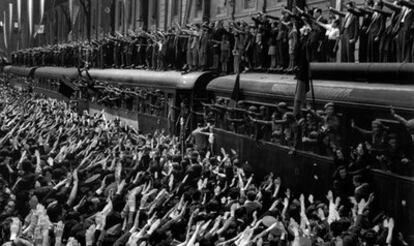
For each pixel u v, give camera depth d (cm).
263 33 3041
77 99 5303
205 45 3509
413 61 1944
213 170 2152
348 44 2281
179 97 3431
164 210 1533
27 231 1242
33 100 5262
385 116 1748
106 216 1334
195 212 1434
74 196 1560
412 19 1948
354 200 1720
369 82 1950
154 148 2709
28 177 1734
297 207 1623
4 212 1462
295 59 2584
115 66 5444
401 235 1567
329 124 1939
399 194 1644
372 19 2156
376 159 1778
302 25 2698
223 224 1379
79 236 1230
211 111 2967
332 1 2888
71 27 8619
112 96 4656
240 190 1811
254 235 1369
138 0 6072
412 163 1636
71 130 3075
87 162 2172
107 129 3238
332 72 2117
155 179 2003
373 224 1642
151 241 1266
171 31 4278
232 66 3394
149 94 3894
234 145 2653
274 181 2117
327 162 1959
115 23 7025
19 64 9800
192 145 2959
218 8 4328
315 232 1397
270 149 2341
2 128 3036
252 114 2475
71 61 7038
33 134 2838
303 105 2166
